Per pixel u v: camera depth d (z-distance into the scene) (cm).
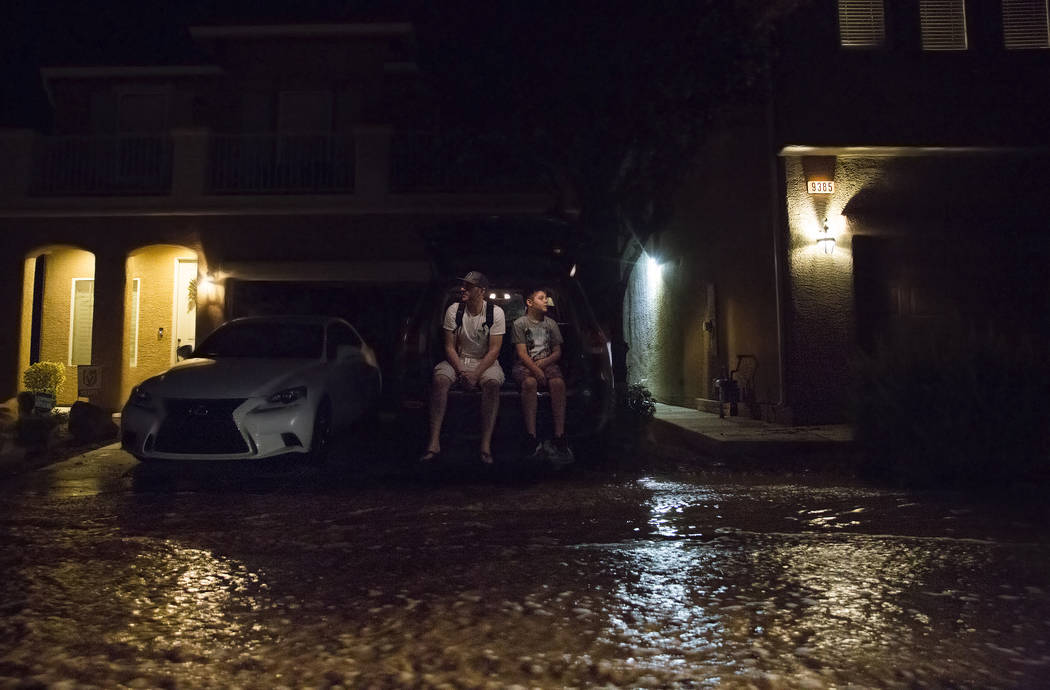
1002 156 1048
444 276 751
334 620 343
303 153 1441
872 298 1045
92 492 671
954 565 424
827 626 333
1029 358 672
